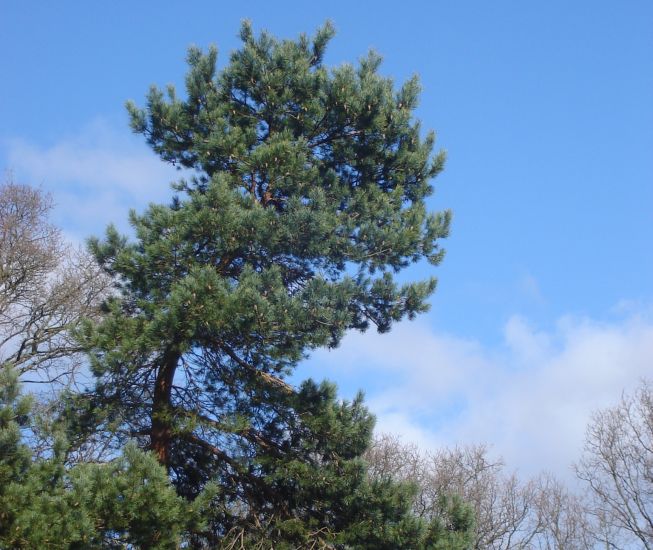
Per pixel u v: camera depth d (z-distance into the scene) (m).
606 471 28.69
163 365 13.14
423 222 14.59
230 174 14.24
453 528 12.41
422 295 13.89
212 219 12.61
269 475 12.73
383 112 15.13
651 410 28.91
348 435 12.41
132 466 10.14
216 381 13.59
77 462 12.85
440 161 15.53
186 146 14.95
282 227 13.06
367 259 14.11
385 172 15.49
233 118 15.03
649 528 27.27
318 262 13.98
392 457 28.44
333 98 14.86
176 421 12.66
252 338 12.48
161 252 12.66
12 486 8.97
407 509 12.08
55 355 19.36
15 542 8.79
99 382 12.63
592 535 28.42
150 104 14.94
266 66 15.16
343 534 12.05
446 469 28.80
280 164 13.83
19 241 20.59
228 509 13.02
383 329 14.19
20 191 21.48
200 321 11.88
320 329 12.54
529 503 29.70
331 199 14.41
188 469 13.24
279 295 12.31
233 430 12.59
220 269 13.49
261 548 12.40
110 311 12.98
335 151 15.17
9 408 9.41
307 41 15.88
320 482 12.31
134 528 9.95
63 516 9.12
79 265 21.14
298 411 12.73
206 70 15.23
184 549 11.95
